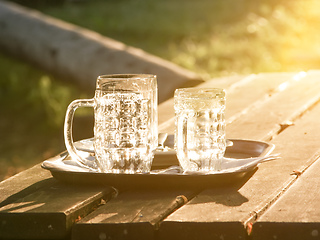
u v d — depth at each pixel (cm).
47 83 726
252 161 170
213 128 164
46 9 1287
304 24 1109
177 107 165
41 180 173
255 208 143
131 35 1047
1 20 687
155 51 921
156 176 156
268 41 961
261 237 132
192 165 165
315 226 130
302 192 154
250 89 331
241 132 234
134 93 164
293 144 209
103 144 164
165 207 145
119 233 136
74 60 605
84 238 138
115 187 160
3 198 159
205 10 1218
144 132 165
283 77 364
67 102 707
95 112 167
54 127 664
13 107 729
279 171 175
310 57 866
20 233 142
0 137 649
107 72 571
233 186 161
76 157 168
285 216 136
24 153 597
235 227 132
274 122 249
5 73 820
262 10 1155
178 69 516
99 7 1320
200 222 134
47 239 142
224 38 981
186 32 1038
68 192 157
